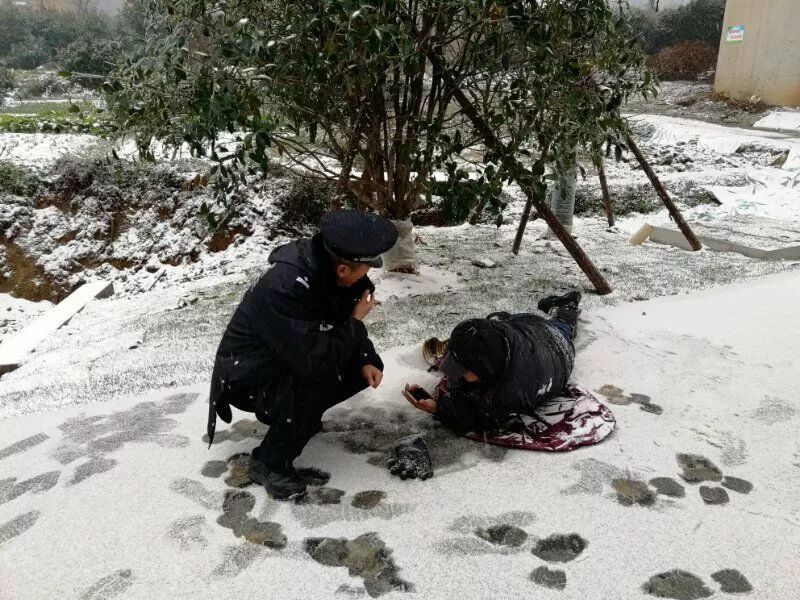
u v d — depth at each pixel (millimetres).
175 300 6332
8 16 29016
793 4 17297
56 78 21562
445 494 2766
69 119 12562
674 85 22125
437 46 5004
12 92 21484
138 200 9891
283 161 9000
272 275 2498
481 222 8688
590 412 3336
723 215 9008
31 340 5820
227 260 8492
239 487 2850
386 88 5180
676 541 2455
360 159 7160
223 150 4887
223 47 3873
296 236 8898
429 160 5203
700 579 2266
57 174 10258
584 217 9711
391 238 2486
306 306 2463
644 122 16219
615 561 2355
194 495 2795
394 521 2600
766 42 18016
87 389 3965
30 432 3418
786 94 17844
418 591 2232
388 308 5211
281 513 2662
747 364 4016
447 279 6062
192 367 4230
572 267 6461
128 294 8375
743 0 18453
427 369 3996
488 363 2908
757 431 3242
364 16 3693
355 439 3223
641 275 6117
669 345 4324
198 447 3191
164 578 2312
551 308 4301
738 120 17359
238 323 2633
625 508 2652
